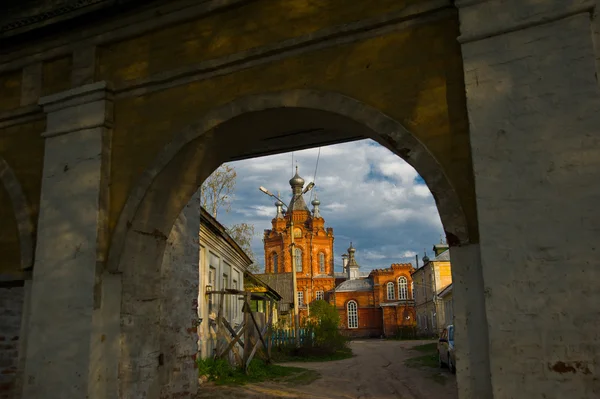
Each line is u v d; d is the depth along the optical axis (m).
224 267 15.03
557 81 4.06
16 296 6.64
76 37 6.32
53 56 6.45
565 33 4.11
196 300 8.73
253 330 13.41
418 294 52.03
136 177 5.73
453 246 4.32
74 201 5.80
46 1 6.54
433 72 4.69
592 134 3.89
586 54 4.02
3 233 6.45
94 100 5.96
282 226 62.53
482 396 3.99
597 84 3.95
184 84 5.71
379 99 4.84
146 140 5.77
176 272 7.96
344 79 5.01
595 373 3.58
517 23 4.24
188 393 8.20
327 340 23.70
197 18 5.77
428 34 4.78
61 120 6.12
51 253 5.79
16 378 5.73
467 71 4.36
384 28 4.92
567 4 4.12
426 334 46.12
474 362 4.07
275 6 5.43
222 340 13.31
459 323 4.18
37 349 5.57
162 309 7.41
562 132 3.98
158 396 6.02
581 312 3.68
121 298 5.53
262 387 10.59
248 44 5.48
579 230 3.80
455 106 4.55
